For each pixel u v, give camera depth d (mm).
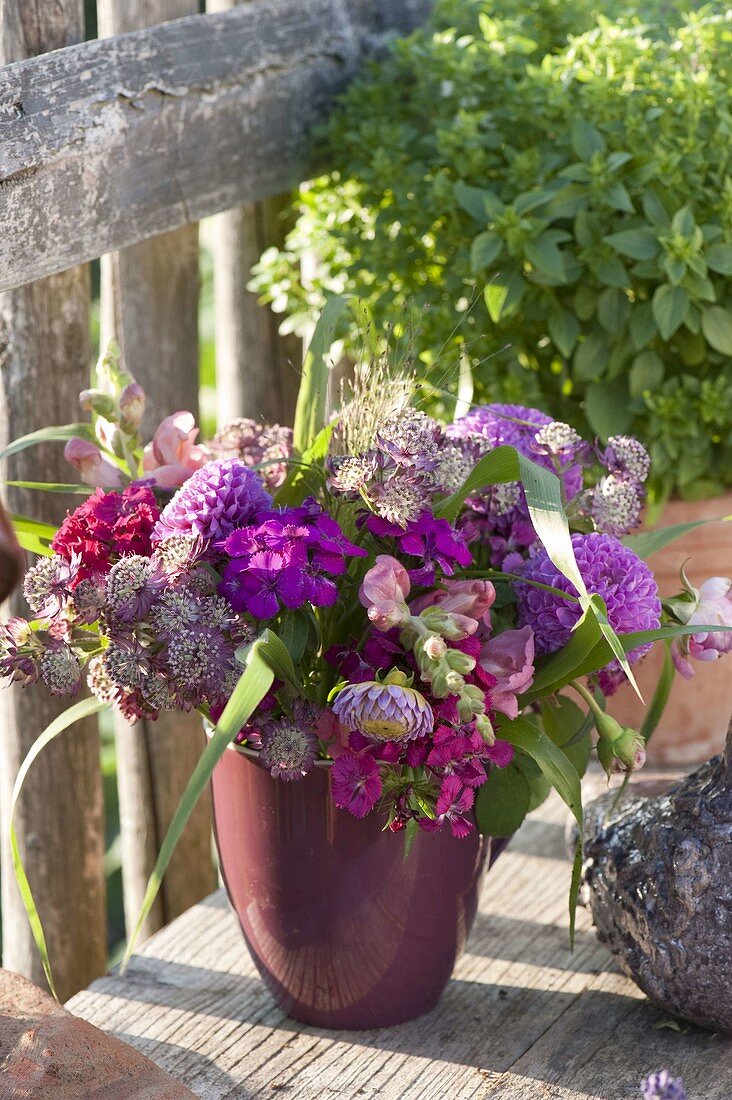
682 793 1099
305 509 952
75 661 958
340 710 871
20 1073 920
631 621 986
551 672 1001
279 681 964
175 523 944
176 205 1494
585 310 1557
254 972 1229
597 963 1226
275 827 1029
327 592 905
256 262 1876
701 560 1596
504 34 1679
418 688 922
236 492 950
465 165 1585
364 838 1013
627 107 1532
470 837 1061
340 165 1733
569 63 1579
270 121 1636
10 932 1633
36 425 1435
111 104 1367
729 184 1486
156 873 792
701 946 1012
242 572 911
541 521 913
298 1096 1022
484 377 1605
